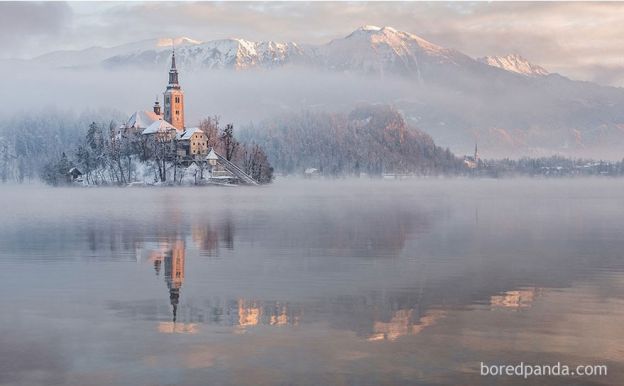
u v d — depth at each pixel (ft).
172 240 287.07
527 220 387.75
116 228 343.26
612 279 186.80
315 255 237.25
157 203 574.15
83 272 201.77
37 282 184.75
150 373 110.73
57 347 123.54
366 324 137.69
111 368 112.88
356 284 179.73
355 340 127.13
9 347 123.65
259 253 242.99
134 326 136.98
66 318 143.54
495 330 133.08
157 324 138.62
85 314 147.02
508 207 517.14
